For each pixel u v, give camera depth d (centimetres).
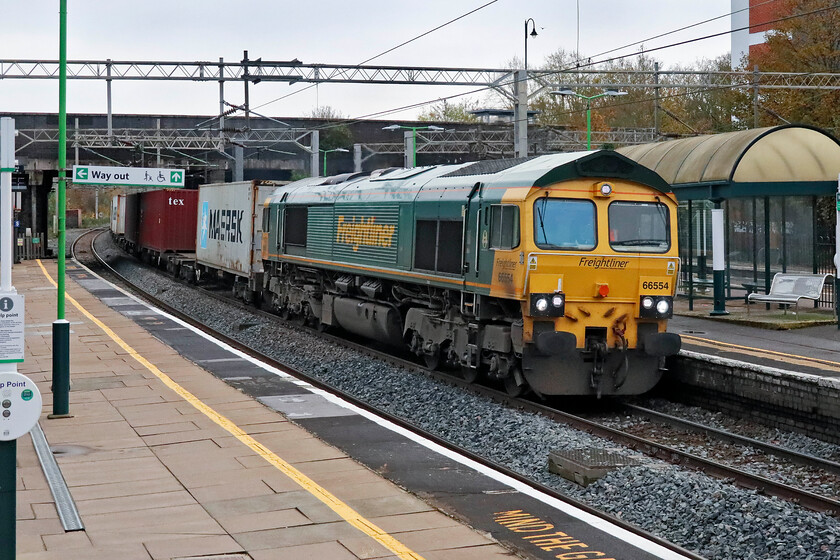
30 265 7375
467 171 2652
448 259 2608
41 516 1298
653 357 2366
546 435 1988
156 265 7425
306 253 3734
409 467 1577
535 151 7712
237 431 1834
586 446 1889
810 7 6481
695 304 3994
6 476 988
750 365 2262
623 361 2325
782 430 2186
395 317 3086
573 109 10212
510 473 1652
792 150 3431
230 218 5019
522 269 2219
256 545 1173
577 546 1186
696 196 3578
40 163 8088
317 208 3634
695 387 2466
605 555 1153
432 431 2191
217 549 1157
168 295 5525
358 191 3259
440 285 2648
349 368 2953
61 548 1159
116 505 1350
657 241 2320
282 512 1313
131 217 8625
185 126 8556
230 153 8788
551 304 2222
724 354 2666
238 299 5103
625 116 9994
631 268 2288
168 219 6550
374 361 3038
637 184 2311
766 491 1662
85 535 1213
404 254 2877
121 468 1560
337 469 1552
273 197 4241
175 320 3844
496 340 2384
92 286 5516
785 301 3341
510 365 2352
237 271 4850
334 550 1156
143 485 1457
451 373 2862
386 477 1516
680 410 2425
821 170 3406
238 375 2517
